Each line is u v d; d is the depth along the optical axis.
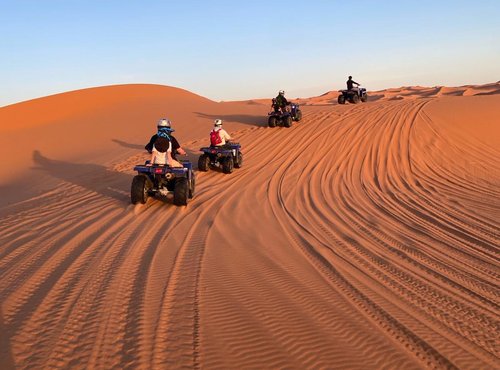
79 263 5.32
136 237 6.50
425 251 6.28
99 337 3.53
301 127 19.44
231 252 5.86
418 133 17.14
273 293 4.53
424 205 9.46
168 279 4.83
